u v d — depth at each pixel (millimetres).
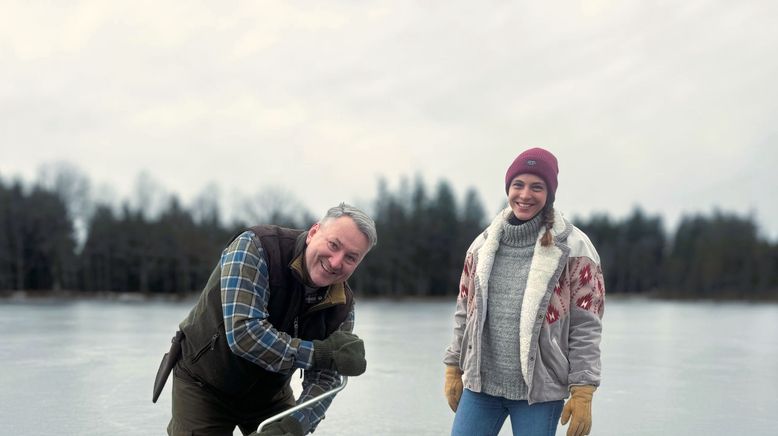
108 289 50625
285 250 2402
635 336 15492
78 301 41031
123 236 51188
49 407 5512
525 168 2672
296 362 2312
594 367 2557
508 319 2680
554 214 2688
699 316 29625
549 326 2588
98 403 5695
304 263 2371
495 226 2803
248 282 2303
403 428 5020
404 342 12664
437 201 66062
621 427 5230
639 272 83188
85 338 12125
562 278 2627
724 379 7914
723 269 73750
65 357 9031
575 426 2502
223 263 2379
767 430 5137
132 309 27328
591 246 2674
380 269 60812
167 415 5219
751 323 22641
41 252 50188
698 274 75125
